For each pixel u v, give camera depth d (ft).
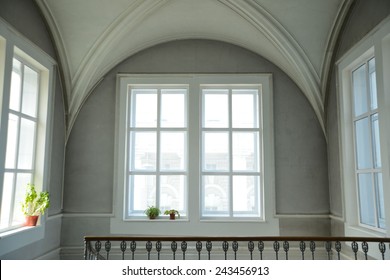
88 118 19.88
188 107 19.85
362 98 15.34
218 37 20.22
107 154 19.65
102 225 19.06
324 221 19.02
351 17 15.57
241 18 17.71
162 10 17.38
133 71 20.26
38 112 16.71
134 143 20.07
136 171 19.79
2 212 13.66
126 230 18.98
